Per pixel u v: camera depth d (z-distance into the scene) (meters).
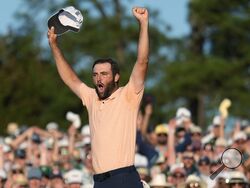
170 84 63.81
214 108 63.53
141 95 15.69
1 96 63.28
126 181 15.55
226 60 65.81
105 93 15.73
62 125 62.50
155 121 62.19
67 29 16.39
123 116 15.63
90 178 24.78
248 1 67.06
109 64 15.71
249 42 67.25
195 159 25.27
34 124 62.22
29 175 25.05
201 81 63.59
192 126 26.94
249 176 23.36
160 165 25.44
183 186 23.86
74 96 63.12
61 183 24.98
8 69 65.19
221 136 26.56
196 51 67.62
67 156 27.23
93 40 67.31
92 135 15.76
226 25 66.00
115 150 15.57
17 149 28.41
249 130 28.03
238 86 63.94
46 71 65.62
